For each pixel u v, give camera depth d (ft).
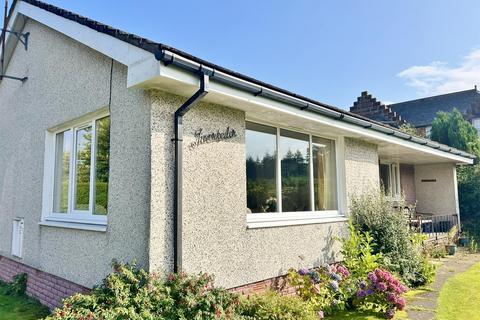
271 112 19.07
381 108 62.90
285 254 20.76
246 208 19.11
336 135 26.13
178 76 13.97
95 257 17.65
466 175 52.13
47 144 23.20
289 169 22.89
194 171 16.49
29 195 24.49
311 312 16.29
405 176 48.57
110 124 17.63
